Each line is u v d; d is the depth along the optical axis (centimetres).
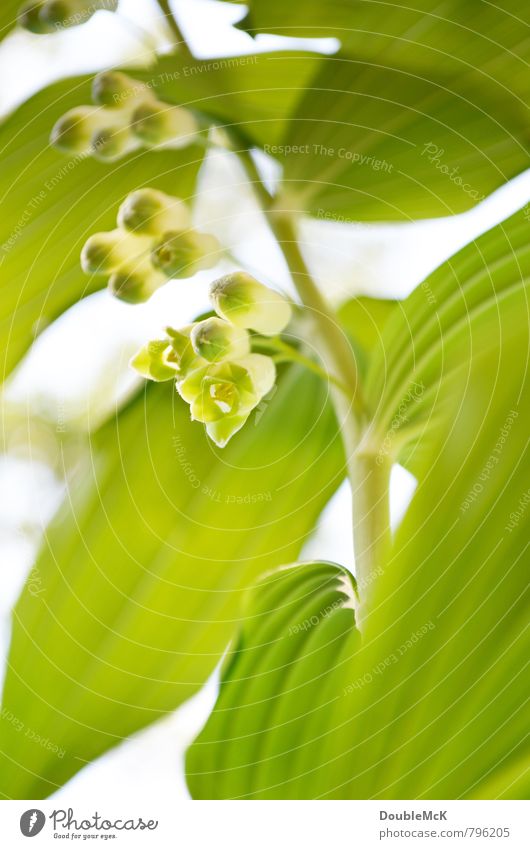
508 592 41
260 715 44
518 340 42
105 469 47
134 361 44
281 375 48
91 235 45
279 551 46
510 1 43
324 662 44
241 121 44
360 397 43
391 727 41
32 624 46
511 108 43
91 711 45
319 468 47
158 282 44
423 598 41
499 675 40
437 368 43
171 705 45
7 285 45
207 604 46
